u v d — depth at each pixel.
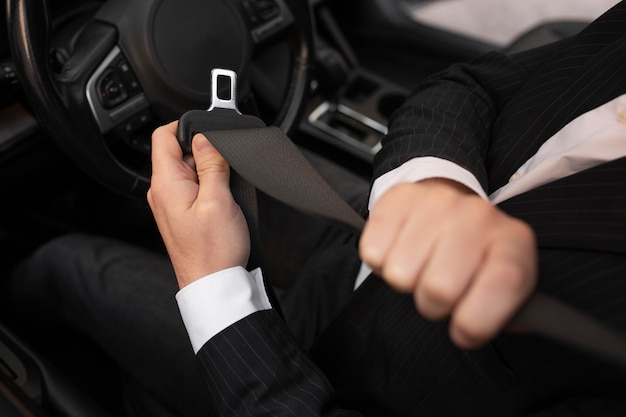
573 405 0.37
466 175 0.49
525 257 0.25
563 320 0.27
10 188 1.00
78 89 0.71
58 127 0.71
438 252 0.25
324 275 0.77
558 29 1.22
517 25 1.60
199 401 0.66
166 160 0.49
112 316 0.73
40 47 0.67
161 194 0.48
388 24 1.48
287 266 0.91
